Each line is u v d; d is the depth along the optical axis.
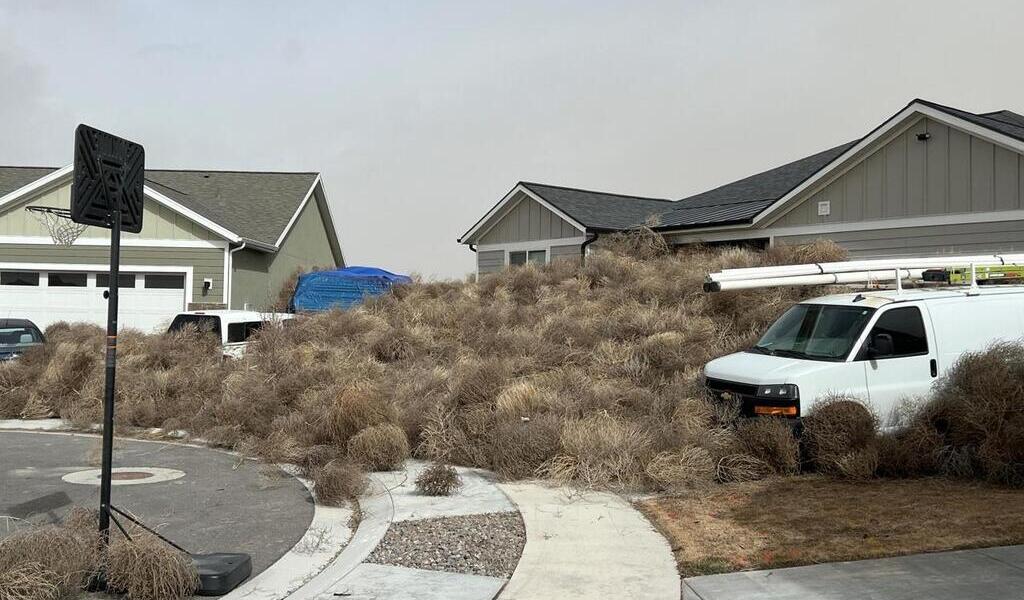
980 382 8.34
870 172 15.72
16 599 4.94
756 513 7.08
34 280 23.94
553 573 5.68
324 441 10.40
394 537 6.66
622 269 17.53
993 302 9.77
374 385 11.11
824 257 14.46
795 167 21.84
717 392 9.55
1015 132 13.55
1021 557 5.64
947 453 8.41
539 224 22.52
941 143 14.56
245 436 11.47
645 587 5.38
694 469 8.16
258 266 26.23
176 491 8.70
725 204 20.30
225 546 6.66
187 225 23.64
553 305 15.70
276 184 30.73
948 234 14.48
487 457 9.45
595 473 8.34
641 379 11.62
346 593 5.38
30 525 6.65
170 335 16.30
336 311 17.58
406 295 18.75
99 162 5.53
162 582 5.26
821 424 8.49
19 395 14.19
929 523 6.55
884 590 5.09
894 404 9.02
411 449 10.32
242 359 14.88
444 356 14.24
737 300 13.81
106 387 5.71
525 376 11.65
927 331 9.35
